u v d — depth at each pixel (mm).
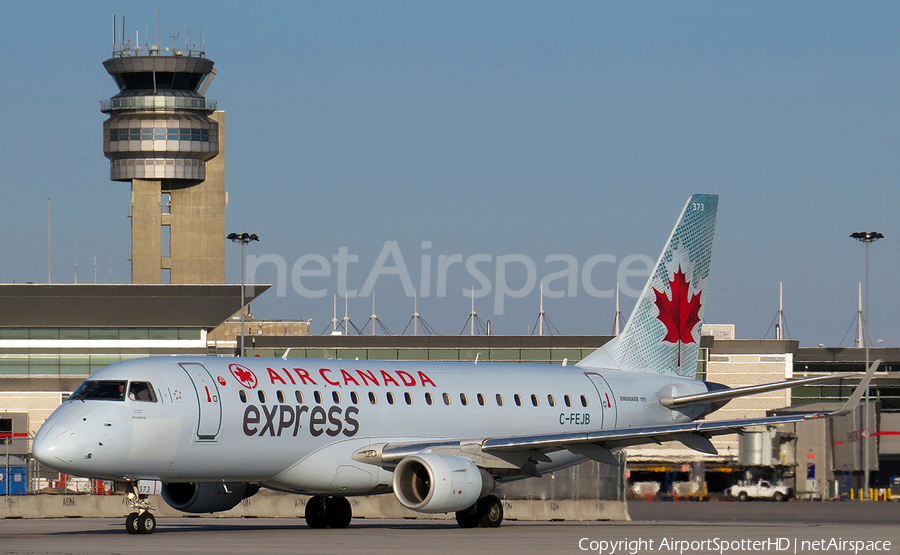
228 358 122250
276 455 119250
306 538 106062
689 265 158875
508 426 137375
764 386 139125
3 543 98812
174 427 111688
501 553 87750
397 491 118188
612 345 153875
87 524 138500
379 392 128125
